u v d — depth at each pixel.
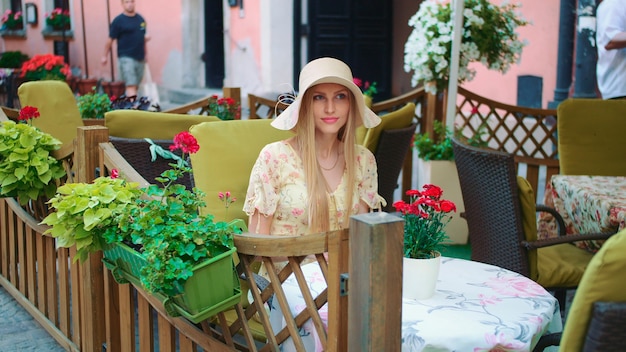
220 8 12.60
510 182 2.87
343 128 2.79
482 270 2.43
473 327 1.93
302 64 11.65
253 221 2.73
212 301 2.02
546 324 2.05
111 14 13.27
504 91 8.77
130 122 3.59
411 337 1.90
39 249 3.65
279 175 2.71
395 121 4.05
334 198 2.73
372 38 12.68
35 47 15.09
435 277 2.14
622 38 4.89
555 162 5.59
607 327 1.46
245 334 2.19
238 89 5.85
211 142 3.12
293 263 1.91
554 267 3.08
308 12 11.88
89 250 2.35
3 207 4.17
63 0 14.38
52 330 3.55
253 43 11.55
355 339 1.66
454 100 5.02
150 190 2.15
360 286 1.63
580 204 3.34
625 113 4.05
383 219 1.62
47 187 3.19
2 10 15.91
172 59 12.84
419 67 5.25
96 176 2.87
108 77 13.60
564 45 7.76
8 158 3.01
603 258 1.45
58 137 4.54
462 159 3.17
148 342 2.64
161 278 1.91
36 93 4.45
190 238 1.95
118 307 2.92
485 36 5.13
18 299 4.02
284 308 1.99
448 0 5.75
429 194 2.12
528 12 8.32
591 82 7.51
